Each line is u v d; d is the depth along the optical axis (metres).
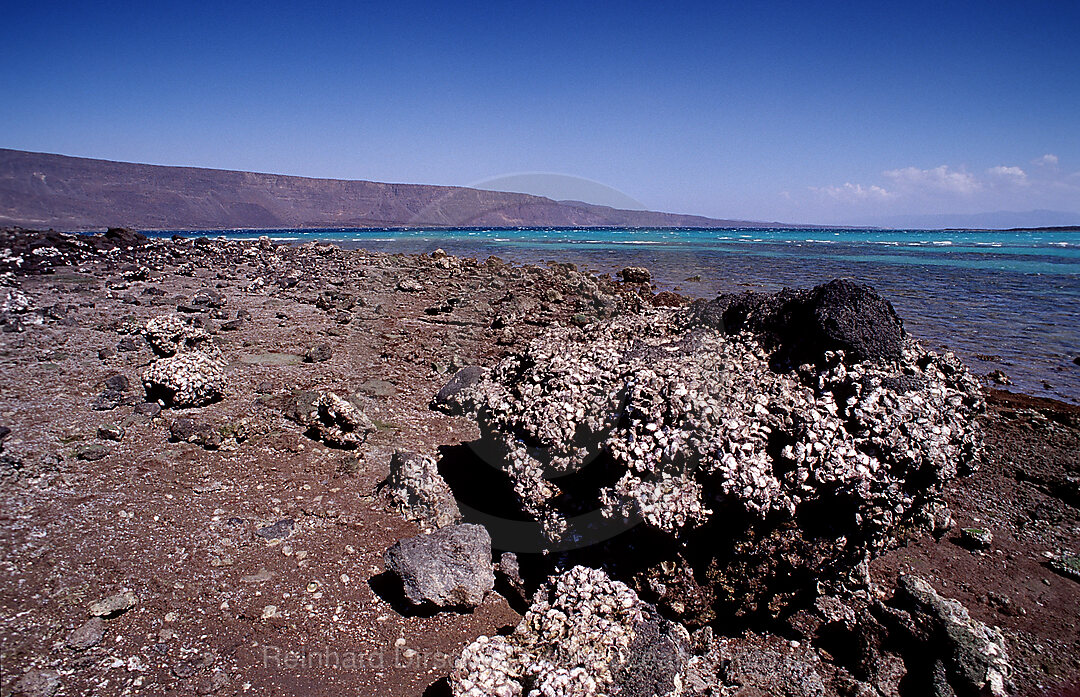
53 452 5.62
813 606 4.10
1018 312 16.08
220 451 5.94
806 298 5.09
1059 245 57.28
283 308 13.02
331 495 5.36
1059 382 9.71
